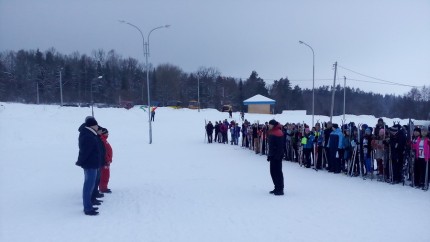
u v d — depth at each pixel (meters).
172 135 32.38
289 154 17.39
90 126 7.73
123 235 6.50
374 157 12.34
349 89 97.06
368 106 90.12
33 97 76.62
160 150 21.67
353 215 7.75
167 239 6.30
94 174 7.72
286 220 7.39
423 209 8.26
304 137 15.03
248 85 95.81
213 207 8.41
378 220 7.39
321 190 10.33
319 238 6.34
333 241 6.20
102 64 96.50
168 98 88.44
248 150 22.00
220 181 11.72
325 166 14.50
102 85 84.19
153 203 8.77
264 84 92.06
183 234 6.56
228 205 8.59
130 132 33.50
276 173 9.63
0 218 7.45
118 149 21.89
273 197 9.41
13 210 8.05
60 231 6.67
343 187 10.79
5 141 23.44
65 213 7.84
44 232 6.61
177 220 7.41
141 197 9.38
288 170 14.31
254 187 10.73
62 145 23.66
